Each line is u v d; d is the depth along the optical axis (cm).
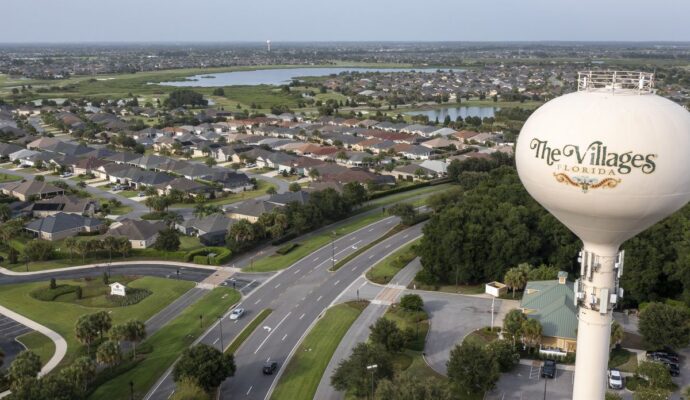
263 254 12912
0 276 11638
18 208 15688
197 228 14062
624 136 4394
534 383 7731
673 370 7831
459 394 7469
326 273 11806
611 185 4484
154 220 15125
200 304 10325
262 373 8112
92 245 12331
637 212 4616
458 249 10881
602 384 5628
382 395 6481
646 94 4788
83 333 8462
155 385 7800
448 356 8488
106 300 10456
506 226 11250
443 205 15012
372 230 14588
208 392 7450
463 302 10350
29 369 7288
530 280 10288
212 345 8888
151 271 11894
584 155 4509
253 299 10575
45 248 12400
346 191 15975
